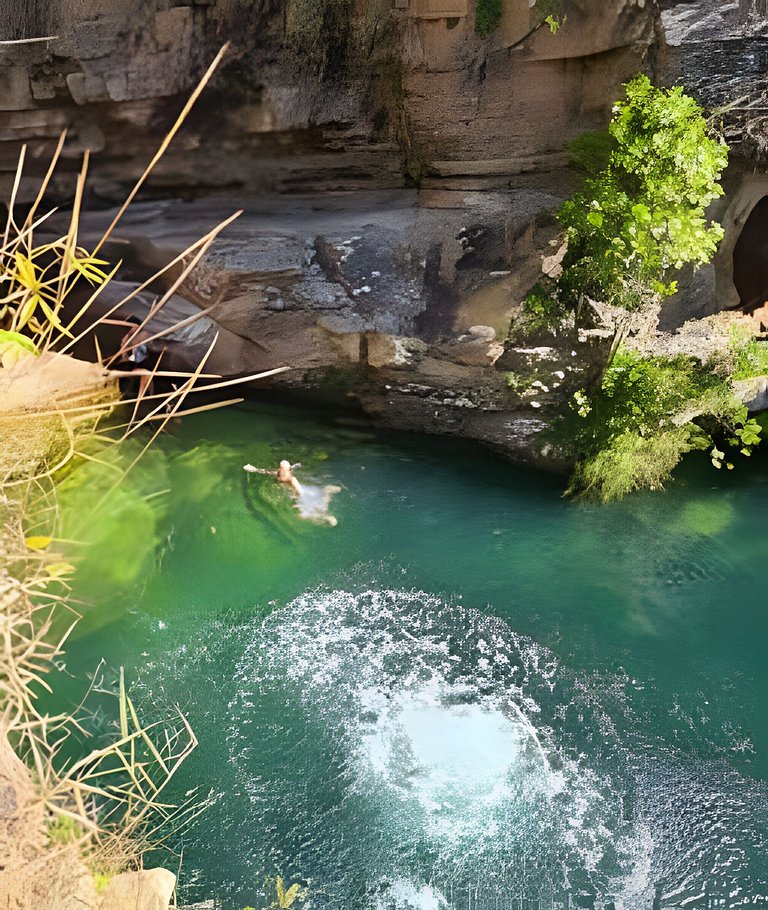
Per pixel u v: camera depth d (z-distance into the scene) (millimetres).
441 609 7340
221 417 10023
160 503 8289
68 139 10398
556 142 9367
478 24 9148
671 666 6703
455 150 9820
